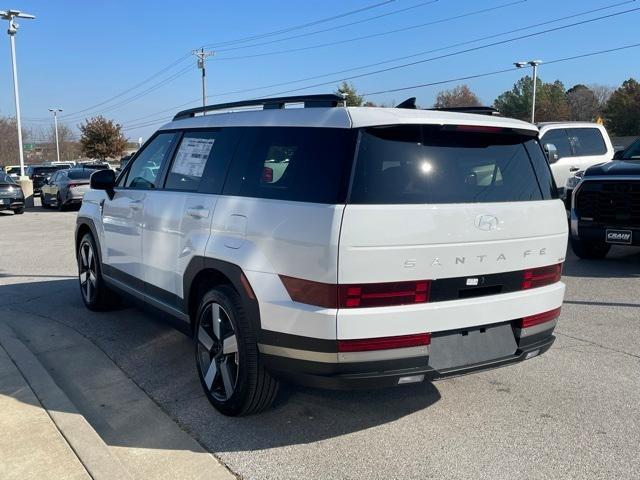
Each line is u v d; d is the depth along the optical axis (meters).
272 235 3.57
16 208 20.06
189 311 4.45
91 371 4.95
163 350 5.44
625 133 75.06
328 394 4.43
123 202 5.52
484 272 3.62
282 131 3.86
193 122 4.89
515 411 4.14
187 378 4.78
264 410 4.03
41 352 5.41
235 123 4.34
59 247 11.84
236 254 3.78
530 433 3.82
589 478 3.30
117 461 3.35
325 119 3.60
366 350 3.30
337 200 3.31
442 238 3.43
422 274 3.39
